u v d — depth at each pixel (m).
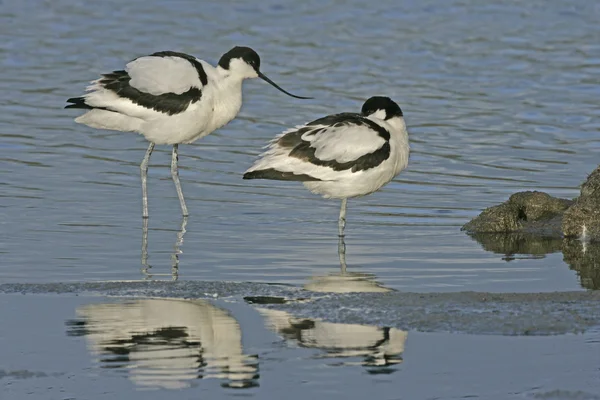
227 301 11.44
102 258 13.37
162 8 29.67
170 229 14.98
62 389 9.01
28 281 12.23
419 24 28.38
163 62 15.88
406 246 14.16
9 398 8.84
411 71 24.84
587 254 13.74
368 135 14.29
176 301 11.43
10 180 17.45
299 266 13.06
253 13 29.19
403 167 14.81
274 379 9.23
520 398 8.86
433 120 21.36
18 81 23.84
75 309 11.11
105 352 9.83
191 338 10.22
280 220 15.59
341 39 27.12
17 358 9.70
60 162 18.64
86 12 29.27
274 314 10.95
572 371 9.38
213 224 15.30
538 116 21.67
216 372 9.35
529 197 15.73
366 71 24.70
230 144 19.91
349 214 15.95
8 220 15.19
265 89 23.33
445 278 12.53
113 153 19.31
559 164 18.64
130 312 11.02
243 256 13.55
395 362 9.61
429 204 16.50
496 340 10.16
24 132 20.36
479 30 27.89
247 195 17.02
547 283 12.29
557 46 26.67
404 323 10.63
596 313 10.88
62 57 25.61
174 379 9.27
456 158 18.98
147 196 16.56
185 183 17.66
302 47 26.45
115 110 15.74
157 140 16.00
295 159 14.33
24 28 27.81
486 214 15.29
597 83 23.94
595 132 20.64
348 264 13.19
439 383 9.14
